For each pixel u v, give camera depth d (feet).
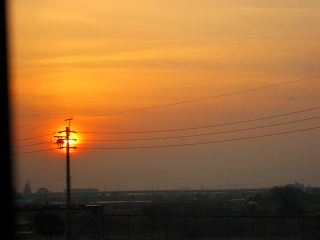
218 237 154.81
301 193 474.49
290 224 145.38
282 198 309.83
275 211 310.65
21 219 205.67
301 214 276.41
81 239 174.50
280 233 150.71
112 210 383.86
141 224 190.08
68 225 164.04
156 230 178.91
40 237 177.06
